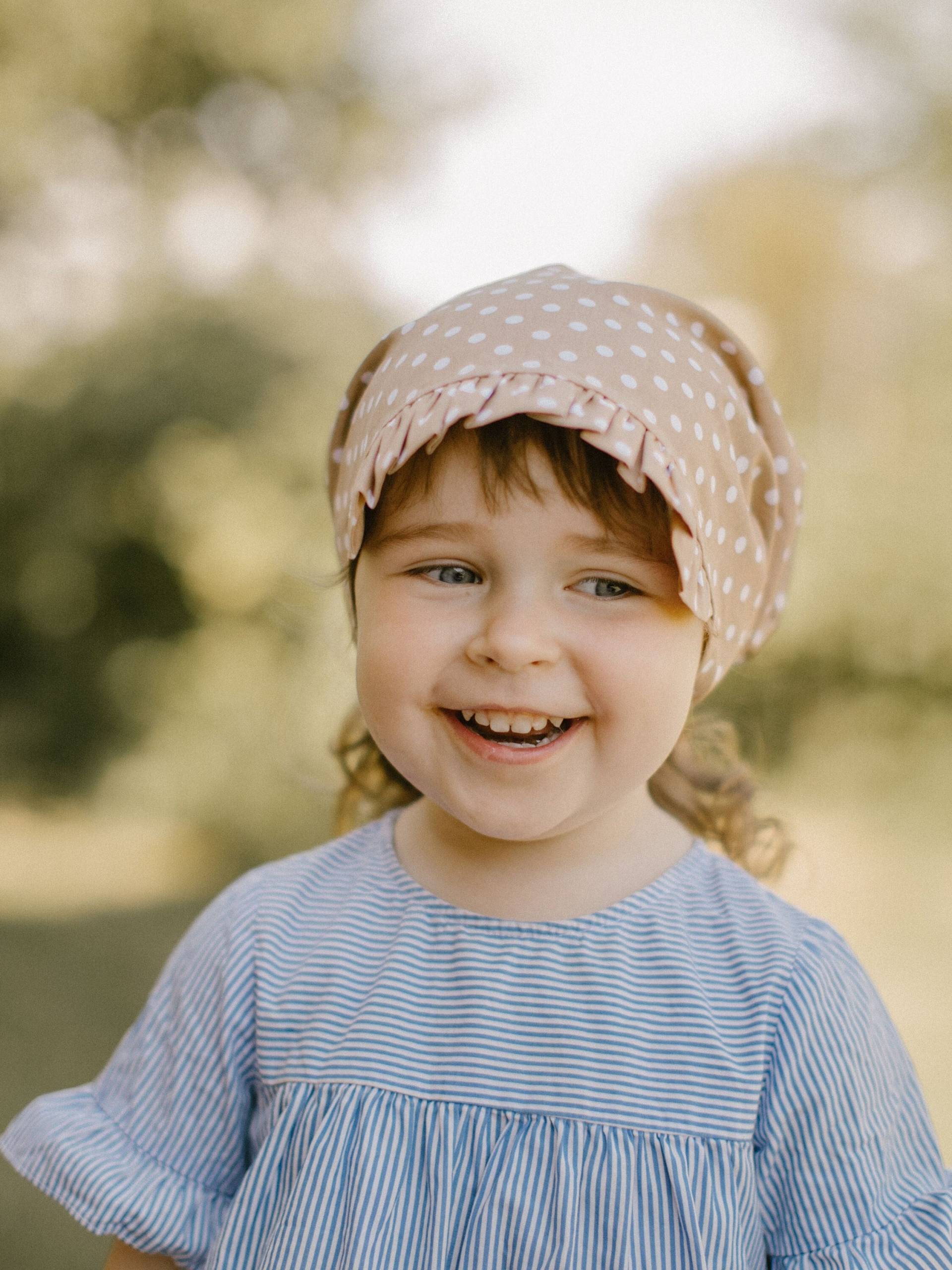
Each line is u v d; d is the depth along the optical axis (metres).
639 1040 1.02
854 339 7.41
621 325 1.03
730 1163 0.97
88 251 8.02
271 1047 1.11
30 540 7.77
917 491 6.19
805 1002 1.02
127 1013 4.15
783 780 5.80
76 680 7.51
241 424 7.38
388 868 1.18
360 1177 1.00
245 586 7.06
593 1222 0.97
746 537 1.11
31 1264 2.55
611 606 1.00
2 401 7.83
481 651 0.98
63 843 6.34
